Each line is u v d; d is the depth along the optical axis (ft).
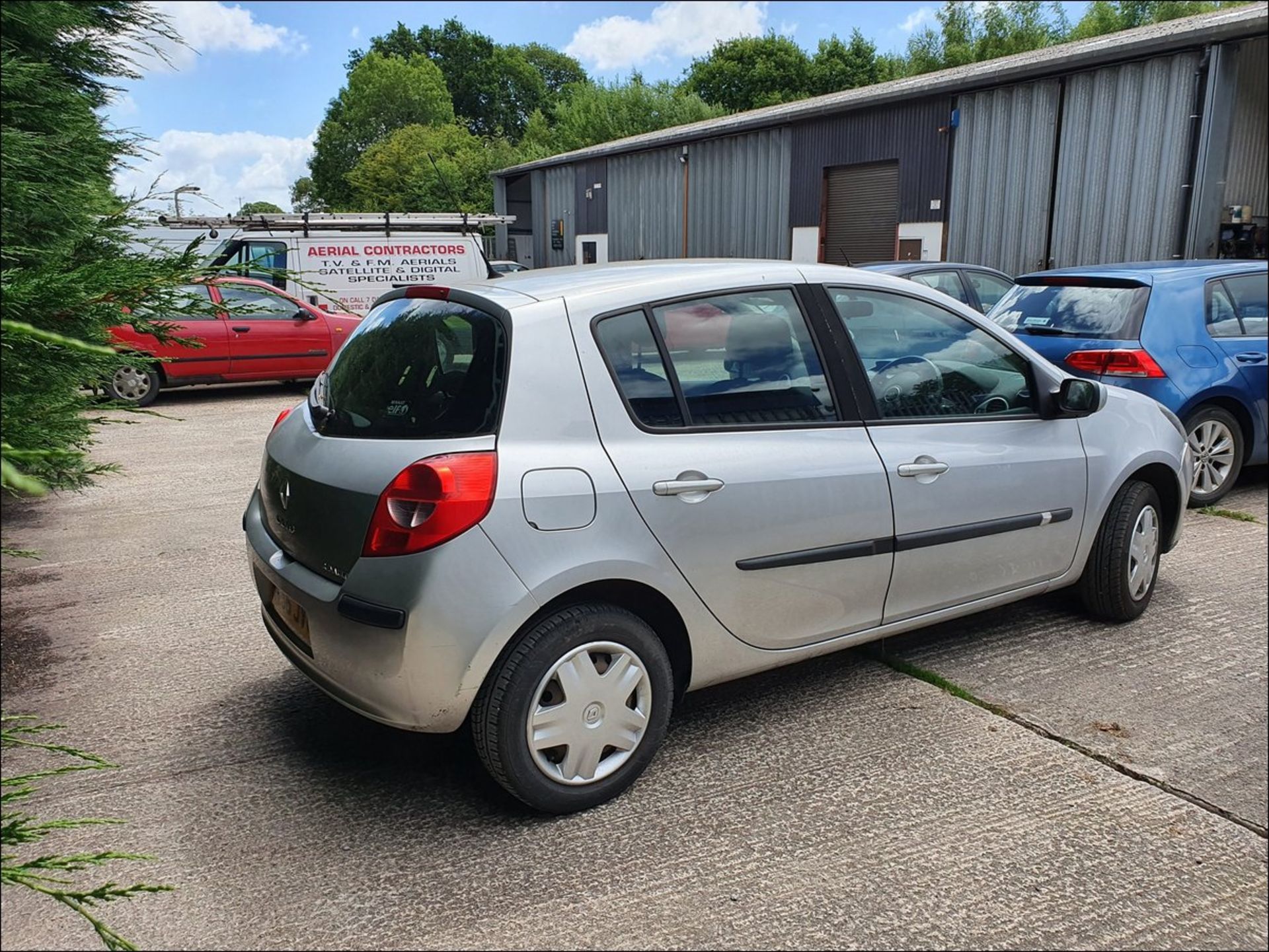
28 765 10.19
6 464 3.74
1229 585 15.83
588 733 9.18
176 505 21.97
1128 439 13.78
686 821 9.18
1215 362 20.21
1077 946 7.53
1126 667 12.69
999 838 8.93
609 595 9.52
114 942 5.12
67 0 9.45
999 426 12.30
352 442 9.29
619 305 9.70
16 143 9.73
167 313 7.61
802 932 7.64
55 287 6.79
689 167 73.26
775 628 10.47
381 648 8.48
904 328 11.77
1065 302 21.44
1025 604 15.12
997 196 50.80
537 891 8.13
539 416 8.92
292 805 9.47
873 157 58.08
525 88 278.26
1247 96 48.52
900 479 11.11
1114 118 44.78
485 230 60.39
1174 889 8.21
